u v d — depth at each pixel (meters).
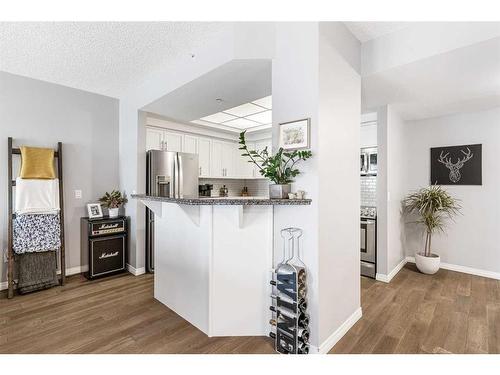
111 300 2.64
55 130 3.22
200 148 4.96
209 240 2.00
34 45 2.34
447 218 3.66
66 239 3.32
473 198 3.47
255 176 5.70
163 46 2.37
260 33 2.03
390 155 3.33
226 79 2.43
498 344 1.91
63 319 2.25
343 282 2.09
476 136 3.44
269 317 2.03
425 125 3.84
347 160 2.14
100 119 3.61
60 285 3.04
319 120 1.78
